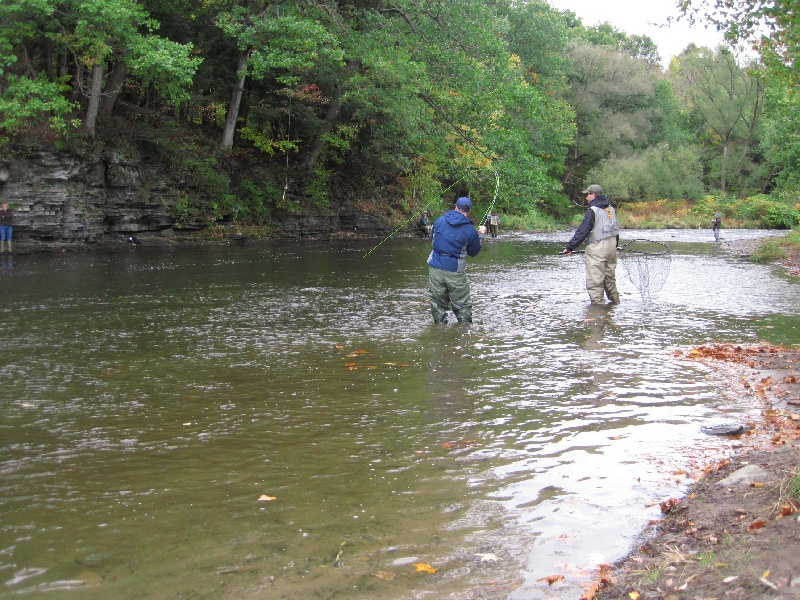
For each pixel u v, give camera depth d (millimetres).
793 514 3293
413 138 29281
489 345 8195
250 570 3180
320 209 32562
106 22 20656
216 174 28531
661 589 2895
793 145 41062
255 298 12094
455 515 3738
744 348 7941
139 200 24922
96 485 4125
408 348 8031
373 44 26891
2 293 12312
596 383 6441
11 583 3064
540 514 3744
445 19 28094
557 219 59188
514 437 4973
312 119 30453
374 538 3484
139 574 3143
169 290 12984
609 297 11859
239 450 4719
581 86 64750
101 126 24109
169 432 5082
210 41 27953
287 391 6199
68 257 19594
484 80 27906
